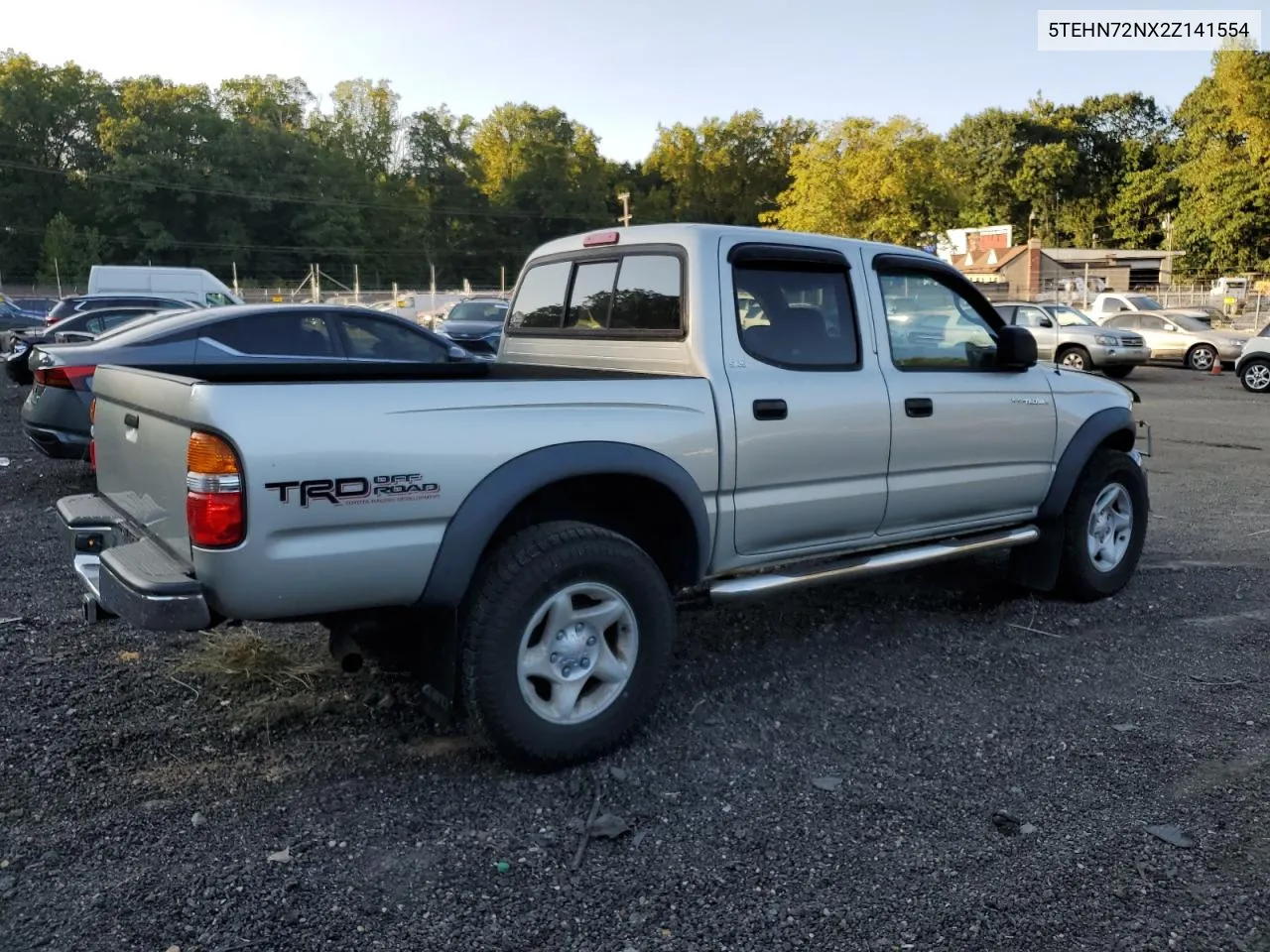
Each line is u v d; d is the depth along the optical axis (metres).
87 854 2.96
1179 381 21.66
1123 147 87.25
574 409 3.52
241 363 4.49
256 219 85.19
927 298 4.84
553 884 2.86
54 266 72.25
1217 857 3.01
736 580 4.07
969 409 4.78
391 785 3.41
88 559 3.64
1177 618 5.30
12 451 10.20
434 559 3.24
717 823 3.20
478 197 98.31
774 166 98.25
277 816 3.20
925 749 3.73
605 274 4.56
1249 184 52.44
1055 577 5.36
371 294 65.75
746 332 4.12
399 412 3.15
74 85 85.31
